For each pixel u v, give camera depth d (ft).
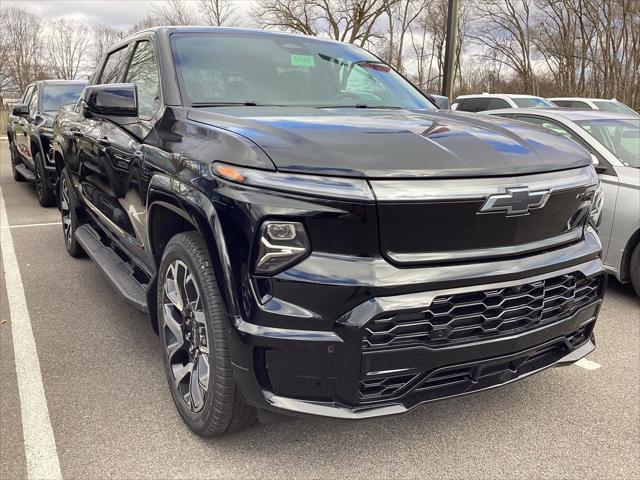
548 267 8.07
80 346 12.15
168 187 8.69
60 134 17.62
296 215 7.00
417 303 7.12
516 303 7.90
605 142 16.78
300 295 7.05
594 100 48.73
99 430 9.10
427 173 7.23
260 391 7.39
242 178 7.29
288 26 103.55
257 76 11.30
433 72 131.13
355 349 7.04
